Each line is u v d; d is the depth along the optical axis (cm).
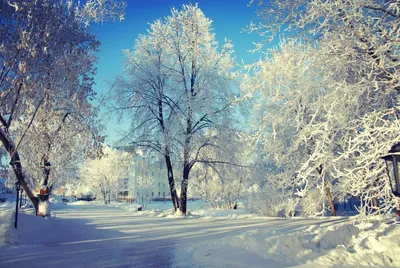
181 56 2508
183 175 2370
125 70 2475
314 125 801
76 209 3678
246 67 976
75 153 2347
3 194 5575
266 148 1328
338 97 804
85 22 1557
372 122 807
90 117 1770
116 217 2225
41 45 1395
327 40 845
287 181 1164
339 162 895
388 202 807
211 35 2523
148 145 2388
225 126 2323
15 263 797
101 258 853
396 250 754
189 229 1466
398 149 657
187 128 2334
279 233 1088
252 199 2636
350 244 867
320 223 1555
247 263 745
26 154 1889
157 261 810
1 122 1608
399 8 768
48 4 1427
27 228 1217
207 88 2334
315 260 738
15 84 1412
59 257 869
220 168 2420
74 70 1491
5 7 1345
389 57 802
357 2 783
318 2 831
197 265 754
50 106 1572
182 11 2538
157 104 2406
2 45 1336
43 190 1631
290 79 886
